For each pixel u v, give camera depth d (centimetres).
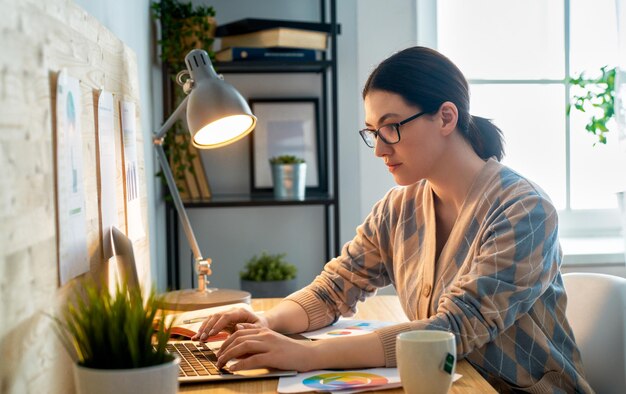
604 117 305
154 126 258
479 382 114
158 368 84
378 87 138
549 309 141
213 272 297
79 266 119
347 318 171
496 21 304
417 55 140
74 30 122
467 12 303
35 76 99
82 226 123
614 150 308
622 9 262
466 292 126
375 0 286
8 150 86
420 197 156
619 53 264
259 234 298
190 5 262
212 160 295
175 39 260
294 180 277
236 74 294
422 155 140
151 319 88
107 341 86
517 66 306
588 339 158
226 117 162
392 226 161
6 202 85
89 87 133
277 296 268
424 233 153
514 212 133
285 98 295
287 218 299
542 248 131
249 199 271
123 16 198
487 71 305
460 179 144
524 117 307
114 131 157
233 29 265
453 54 303
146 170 233
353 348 121
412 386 100
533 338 136
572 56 307
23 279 90
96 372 82
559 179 309
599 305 157
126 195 168
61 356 107
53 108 107
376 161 289
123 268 136
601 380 156
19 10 92
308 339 146
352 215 296
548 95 307
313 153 296
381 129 139
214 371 119
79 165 122
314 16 294
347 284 163
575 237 309
